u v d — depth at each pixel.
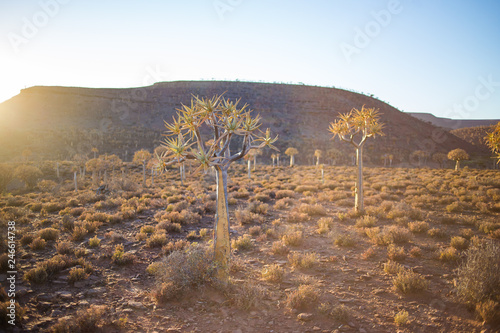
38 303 5.78
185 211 13.76
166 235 11.02
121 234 11.20
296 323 5.23
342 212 14.75
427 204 15.60
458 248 8.70
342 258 8.47
